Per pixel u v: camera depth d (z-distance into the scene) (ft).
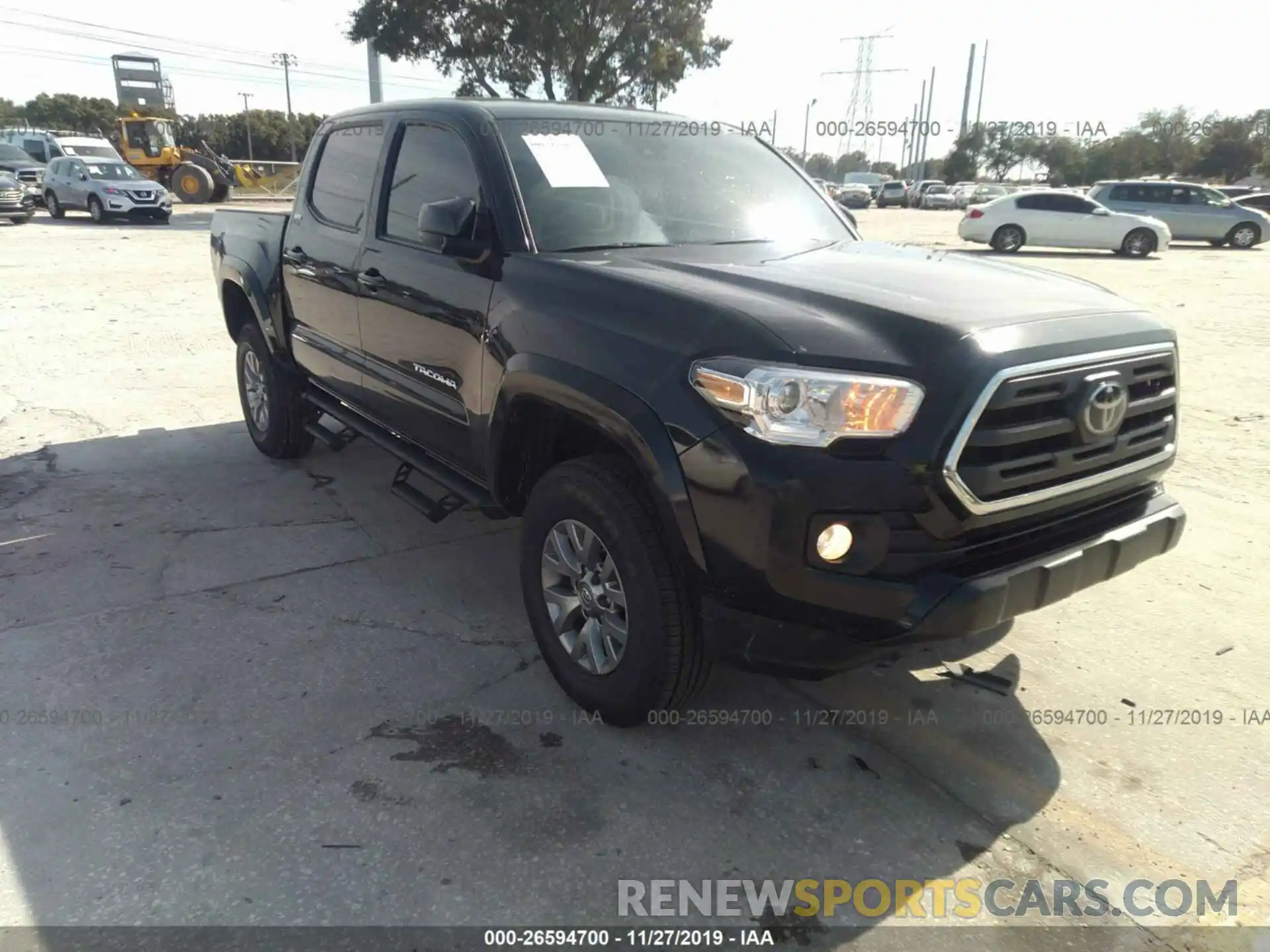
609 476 8.90
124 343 28.84
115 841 7.85
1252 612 12.42
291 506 15.80
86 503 15.67
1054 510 8.46
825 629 7.81
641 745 9.39
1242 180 218.59
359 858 7.74
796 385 7.37
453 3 88.63
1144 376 8.85
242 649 11.05
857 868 7.86
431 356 11.57
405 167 12.65
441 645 11.27
